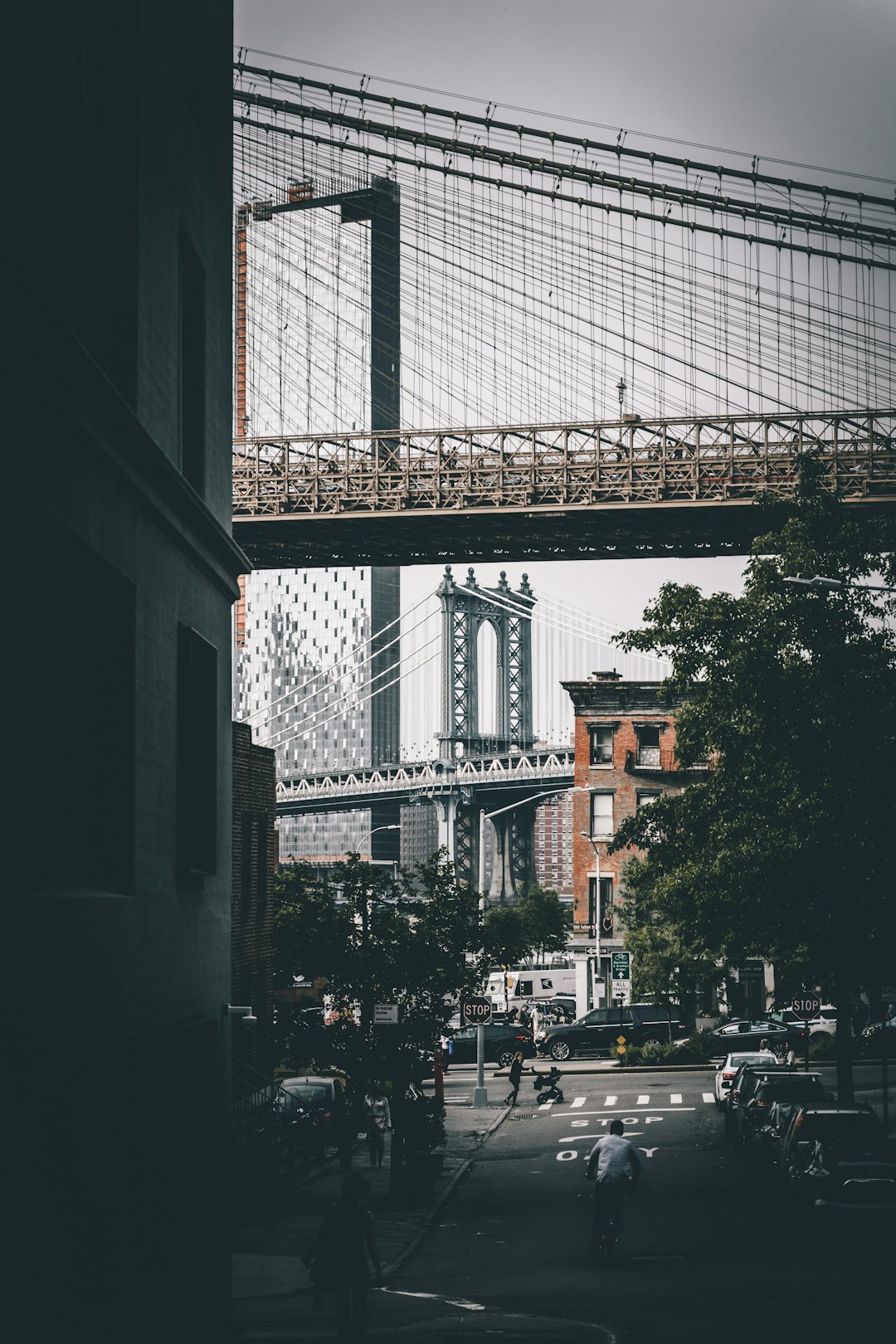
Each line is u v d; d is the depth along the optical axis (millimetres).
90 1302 13117
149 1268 14578
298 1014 28953
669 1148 35844
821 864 29516
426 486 77750
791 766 29500
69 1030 12008
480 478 77375
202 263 19016
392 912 29891
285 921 29156
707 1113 43188
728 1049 57938
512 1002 84000
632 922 64688
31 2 12375
